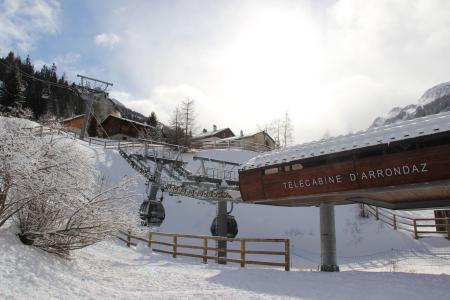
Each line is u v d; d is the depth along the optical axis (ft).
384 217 93.56
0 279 26.23
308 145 48.57
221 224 69.77
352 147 42.19
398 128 39.93
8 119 38.65
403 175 38.60
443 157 35.96
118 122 213.25
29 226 34.91
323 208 50.14
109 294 29.40
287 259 45.88
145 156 107.65
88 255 46.03
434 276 37.93
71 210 37.11
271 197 50.39
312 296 31.96
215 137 243.60
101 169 105.09
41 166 34.47
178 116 203.41
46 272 30.40
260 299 30.07
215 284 36.52
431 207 47.70
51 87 348.79
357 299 31.12
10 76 206.08
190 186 79.30
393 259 68.33
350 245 85.97
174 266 47.75
